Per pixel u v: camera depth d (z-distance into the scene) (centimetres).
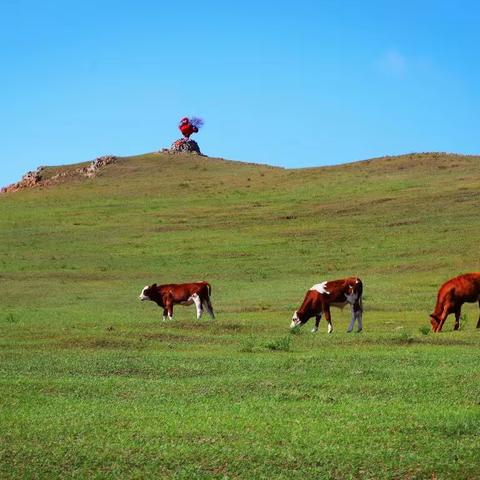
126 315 3222
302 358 1872
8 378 1652
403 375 1633
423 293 3906
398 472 1036
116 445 1131
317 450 1101
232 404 1397
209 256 5338
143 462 1070
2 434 1194
